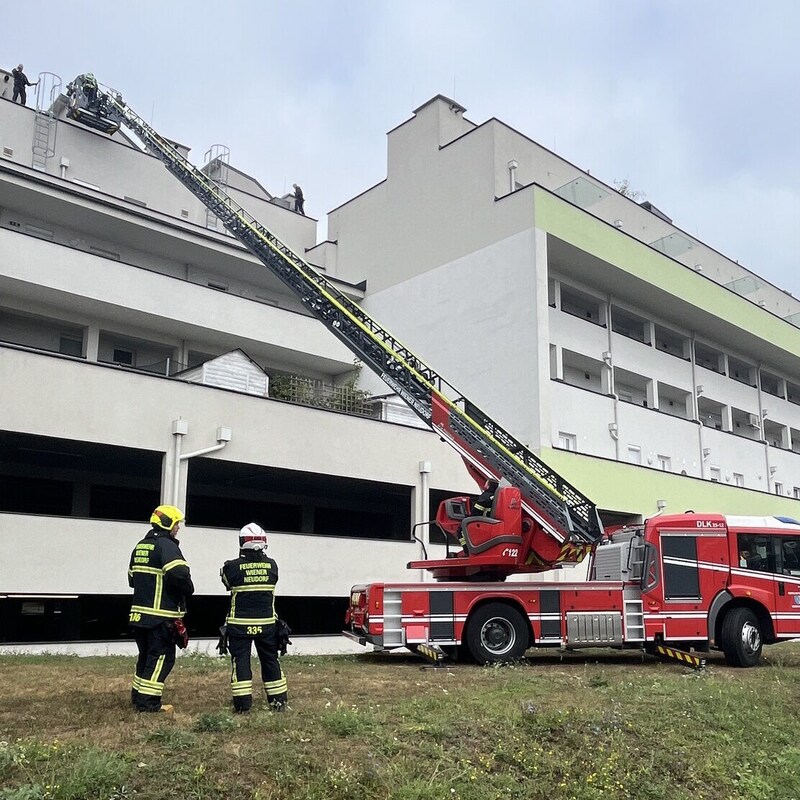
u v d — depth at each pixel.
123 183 26.06
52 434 16.11
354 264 30.17
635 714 8.77
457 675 11.13
